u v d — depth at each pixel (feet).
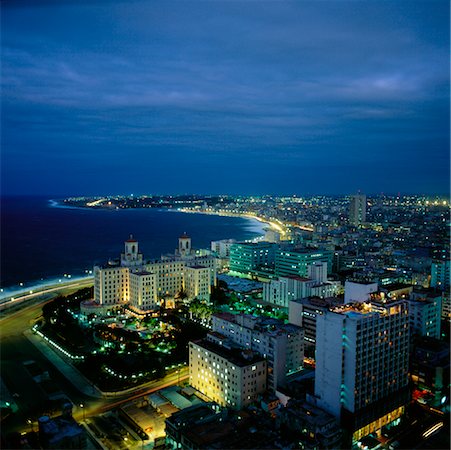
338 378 561.43
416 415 625.41
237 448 476.13
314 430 505.25
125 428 588.91
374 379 579.89
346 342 558.15
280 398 619.26
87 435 573.74
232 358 640.17
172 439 536.01
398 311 603.67
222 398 645.51
